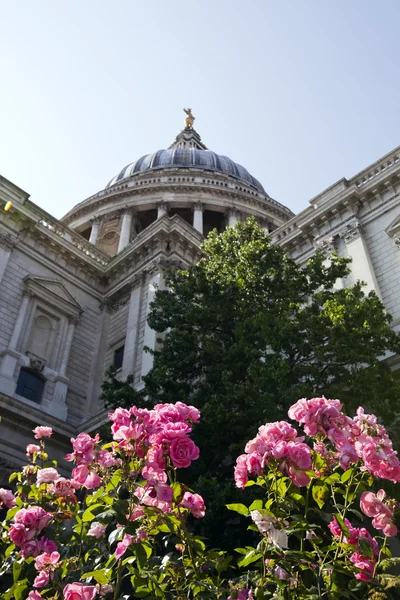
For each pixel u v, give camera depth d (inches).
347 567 255.0
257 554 261.9
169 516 277.7
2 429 976.3
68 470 1032.8
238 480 271.9
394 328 940.0
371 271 1046.4
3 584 365.7
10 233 1250.0
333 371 718.5
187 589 287.1
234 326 803.4
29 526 297.4
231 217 2400.3
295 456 253.4
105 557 332.5
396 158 1184.8
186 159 2819.9
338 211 1193.4
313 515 374.3
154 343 1156.5
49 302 1263.5
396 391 677.3
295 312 788.6
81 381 1242.6
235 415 625.0
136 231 2444.6
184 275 903.1
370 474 277.6
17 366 1107.9
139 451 276.7
